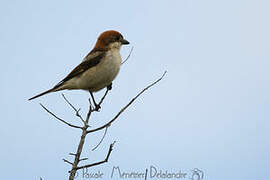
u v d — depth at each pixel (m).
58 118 7.74
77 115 7.81
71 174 7.23
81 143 7.58
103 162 7.21
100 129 7.67
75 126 7.79
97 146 7.58
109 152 7.18
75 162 7.37
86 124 7.79
